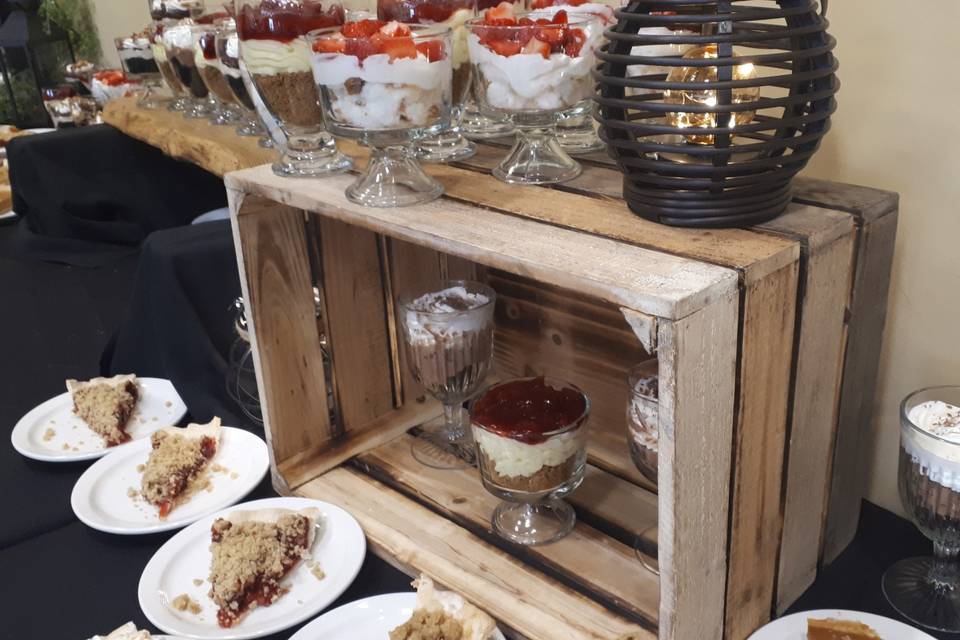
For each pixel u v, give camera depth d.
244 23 0.85
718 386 0.58
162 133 1.41
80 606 0.78
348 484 0.94
